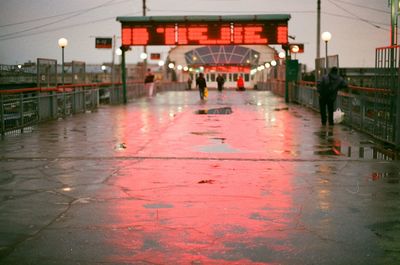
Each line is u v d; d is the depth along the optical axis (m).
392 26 13.59
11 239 5.22
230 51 87.12
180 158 10.26
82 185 7.79
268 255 4.75
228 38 28.94
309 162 9.80
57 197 7.02
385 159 10.13
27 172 8.84
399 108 11.35
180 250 4.89
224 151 11.20
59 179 8.24
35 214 6.16
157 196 7.07
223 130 15.30
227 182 7.99
